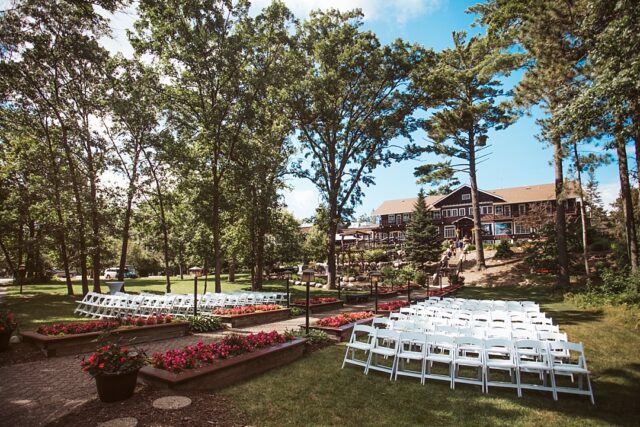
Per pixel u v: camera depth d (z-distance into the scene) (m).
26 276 31.20
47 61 16.70
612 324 12.58
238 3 20.08
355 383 6.70
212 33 19.81
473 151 30.69
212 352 6.75
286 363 7.84
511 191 53.09
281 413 5.27
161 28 19.53
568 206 45.16
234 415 5.11
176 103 21.86
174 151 20.84
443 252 41.75
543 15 13.13
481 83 29.44
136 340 9.82
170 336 10.71
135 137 20.70
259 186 22.64
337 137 27.62
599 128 10.38
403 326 8.46
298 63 23.95
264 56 21.50
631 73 8.33
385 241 52.44
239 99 21.17
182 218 26.39
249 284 31.20
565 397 6.24
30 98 17.27
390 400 5.93
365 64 24.33
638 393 6.38
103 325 9.70
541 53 14.20
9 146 22.27
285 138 25.02
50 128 19.70
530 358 7.86
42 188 18.56
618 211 30.45
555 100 15.33
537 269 27.52
